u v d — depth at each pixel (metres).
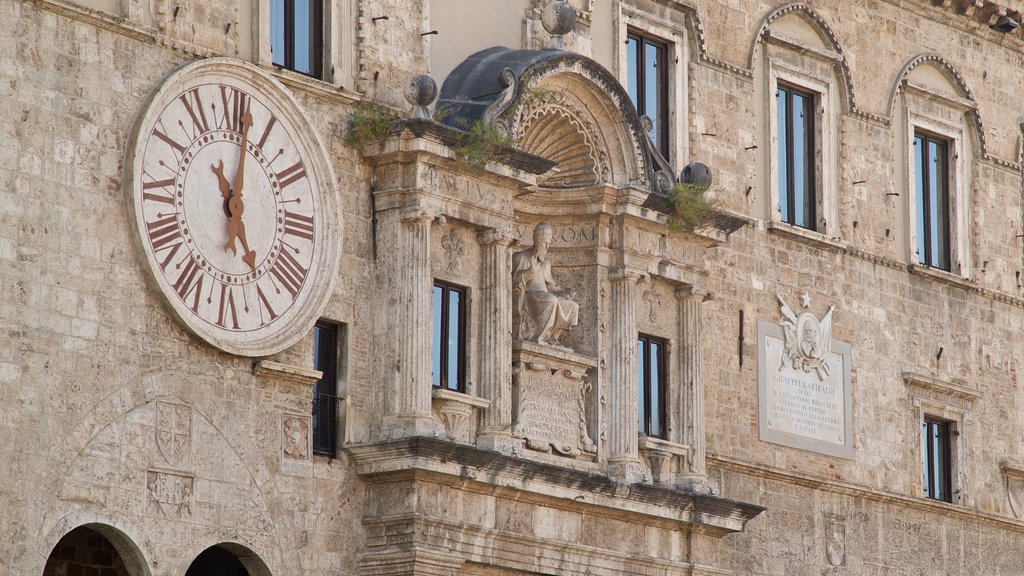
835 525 95.06
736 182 93.69
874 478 97.38
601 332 84.50
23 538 66.44
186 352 71.88
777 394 93.44
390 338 77.56
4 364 66.56
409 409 76.75
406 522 75.88
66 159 69.06
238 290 73.31
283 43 77.50
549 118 84.50
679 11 92.75
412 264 77.62
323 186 76.81
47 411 67.50
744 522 88.56
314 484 75.31
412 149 77.75
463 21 83.81
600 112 85.19
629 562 84.06
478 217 80.19
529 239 85.38
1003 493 104.25
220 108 73.62
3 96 67.50
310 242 76.06
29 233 67.69
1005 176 107.69
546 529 81.00
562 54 82.81
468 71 82.50
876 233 99.88
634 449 84.19
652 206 85.62
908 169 102.06
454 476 76.81
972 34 106.94
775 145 95.62
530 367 81.81
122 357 69.88
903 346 100.12
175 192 71.81
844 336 97.25
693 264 88.00
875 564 96.56
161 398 70.88
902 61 102.69
